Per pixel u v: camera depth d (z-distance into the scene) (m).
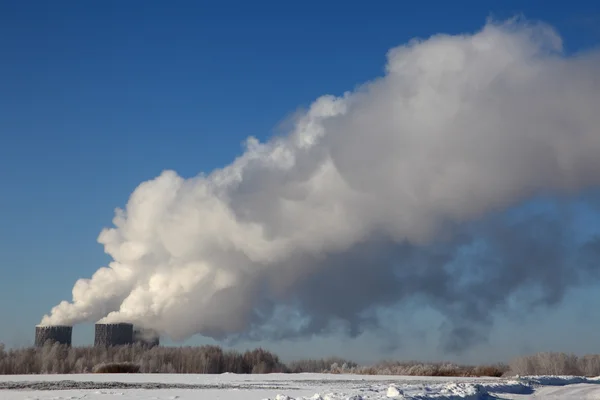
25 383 57.00
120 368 110.81
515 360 117.00
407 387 48.97
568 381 73.25
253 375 101.69
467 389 46.56
